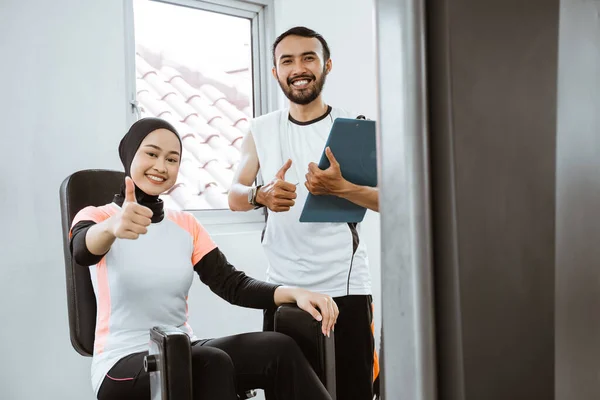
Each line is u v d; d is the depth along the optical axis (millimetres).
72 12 2305
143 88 2717
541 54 298
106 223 1332
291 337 1516
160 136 1564
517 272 294
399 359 315
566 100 302
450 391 293
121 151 1648
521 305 295
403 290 310
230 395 1230
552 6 300
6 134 2143
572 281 302
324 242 1871
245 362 1395
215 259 1667
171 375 1106
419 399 300
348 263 1878
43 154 2217
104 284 1447
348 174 1749
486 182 291
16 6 2184
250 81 3080
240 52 3051
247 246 2693
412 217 300
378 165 327
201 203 2811
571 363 300
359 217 1885
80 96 2312
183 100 2877
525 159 296
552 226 299
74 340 1512
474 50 289
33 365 2158
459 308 285
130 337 1425
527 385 295
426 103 294
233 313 2639
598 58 304
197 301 2531
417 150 297
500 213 292
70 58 2293
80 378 2250
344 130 1658
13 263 2131
